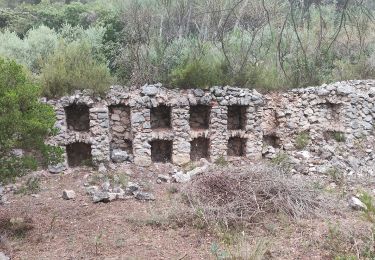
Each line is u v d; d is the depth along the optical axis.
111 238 7.39
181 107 12.80
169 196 9.71
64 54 13.48
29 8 24.88
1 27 23.00
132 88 13.03
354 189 10.33
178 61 14.63
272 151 13.57
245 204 8.12
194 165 12.56
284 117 14.16
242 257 6.32
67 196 9.73
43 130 7.31
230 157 13.25
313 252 6.70
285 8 13.05
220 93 13.10
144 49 15.11
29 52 15.83
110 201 9.48
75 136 12.17
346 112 14.02
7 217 8.36
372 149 13.66
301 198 8.52
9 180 8.09
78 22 23.14
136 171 12.02
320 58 15.23
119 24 18.47
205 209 8.02
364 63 16.36
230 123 14.20
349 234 7.09
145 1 16.19
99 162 12.23
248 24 15.85
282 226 7.70
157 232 7.68
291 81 14.78
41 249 6.94
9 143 6.88
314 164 12.55
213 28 17.31
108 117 12.50
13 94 6.70
